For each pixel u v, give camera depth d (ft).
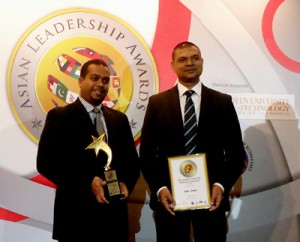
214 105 7.85
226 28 9.88
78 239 7.04
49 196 8.82
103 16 9.32
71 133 7.36
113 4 9.39
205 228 7.65
